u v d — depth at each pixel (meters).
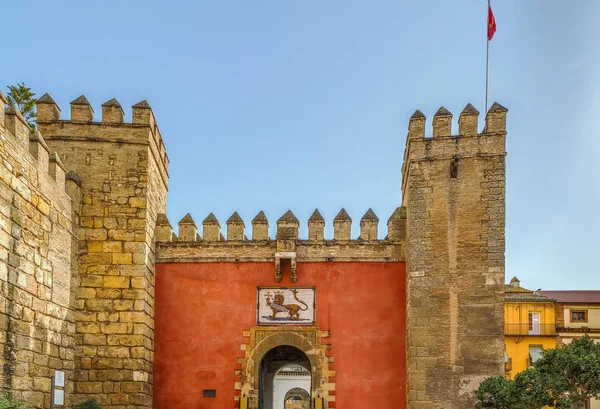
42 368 23.05
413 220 28.45
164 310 30.19
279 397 63.94
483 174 28.31
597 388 24.81
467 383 26.66
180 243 30.78
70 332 26.12
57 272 24.84
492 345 26.89
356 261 30.36
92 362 26.77
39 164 23.17
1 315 19.77
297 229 30.98
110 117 28.70
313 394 29.03
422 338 27.33
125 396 26.61
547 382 24.88
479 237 27.86
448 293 27.56
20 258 21.31
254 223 31.17
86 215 27.88
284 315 30.00
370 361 29.27
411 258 28.12
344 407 28.84
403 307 29.73
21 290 21.34
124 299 27.39
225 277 30.52
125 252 27.77
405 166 31.89
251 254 30.69
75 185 27.44
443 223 28.20
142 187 28.33
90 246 27.64
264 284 30.34
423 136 29.17
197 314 30.14
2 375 19.72
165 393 29.31
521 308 55.88
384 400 28.78
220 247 30.80
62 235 25.58
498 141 28.44
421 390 26.84
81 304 27.11
